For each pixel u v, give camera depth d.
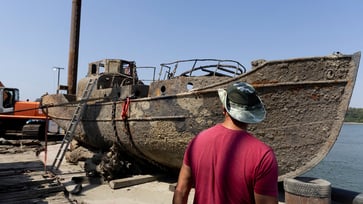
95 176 7.94
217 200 1.79
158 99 7.15
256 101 1.93
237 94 1.92
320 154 5.77
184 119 6.62
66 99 11.84
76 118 9.41
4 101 16.95
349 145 29.97
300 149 5.88
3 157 11.58
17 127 17.50
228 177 1.76
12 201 6.11
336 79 5.50
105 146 9.99
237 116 1.89
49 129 17.66
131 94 8.10
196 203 1.93
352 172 14.14
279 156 6.03
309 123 5.75
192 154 2.00
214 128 2.01
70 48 14.09
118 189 7.29
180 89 6.80
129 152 8.72
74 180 7.78
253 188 1.72
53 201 6.22
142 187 7.49
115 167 7.86
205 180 1.90
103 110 9.09
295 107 5.77
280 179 6.12
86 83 10.86
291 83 5.67
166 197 6.62
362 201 4.71
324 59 5.54
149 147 7.67
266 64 5.77
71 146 11.84
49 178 7.79
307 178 4.95
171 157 7.53
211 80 6.50
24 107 17.31
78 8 14.12
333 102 5.57
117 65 10.88
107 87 10.25
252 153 1.75
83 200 6.30
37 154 12.31
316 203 4.38
